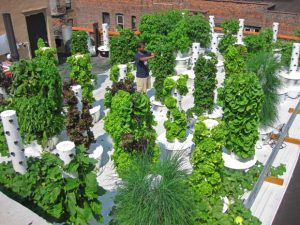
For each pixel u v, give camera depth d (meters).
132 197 5.26
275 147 7.98
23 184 5.07
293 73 10.93
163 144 7.86
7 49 13.49
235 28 14.19
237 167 7.14
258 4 18.56
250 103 6.56
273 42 12.40
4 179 5.36
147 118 7.05
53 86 7.11
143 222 5.14
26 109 6.98
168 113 7.90
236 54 9.79
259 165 7.67
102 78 12.68
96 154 7.48
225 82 7.72
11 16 13.48
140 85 10.31
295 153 8.49
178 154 6.24
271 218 6.68
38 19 14.80
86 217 4.89
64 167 4.93
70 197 4.80
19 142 5.40
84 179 4.98
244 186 6.98
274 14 18.27
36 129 7.12
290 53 11.34
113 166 7.61
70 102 7.43
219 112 9.30
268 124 8.41
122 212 5.34
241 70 9.71
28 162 5.47
